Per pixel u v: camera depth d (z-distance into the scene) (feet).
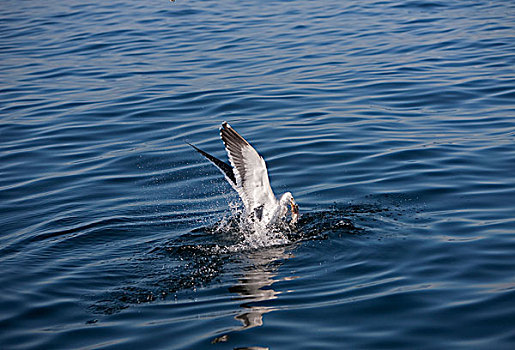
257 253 31.83
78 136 49.55
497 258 28.96
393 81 58.85
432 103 53.06
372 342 22.86
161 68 66.33
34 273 29.71
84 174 42.73
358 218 34.88
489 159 41.37
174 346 23.20
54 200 38.73
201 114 53.16
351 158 43.24
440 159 41.93
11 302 26.94
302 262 30.50
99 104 56.34
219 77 62.44
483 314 24.31
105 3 103.81
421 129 47.62
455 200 36.14
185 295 27.58
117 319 25.59
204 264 30.76
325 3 96.22
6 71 67.72
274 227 34.53
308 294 26.91
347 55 67.92
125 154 45.98
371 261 29.81
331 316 24.81
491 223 32.76
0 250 32.19
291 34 78.02
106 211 37.14
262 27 82.17
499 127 46.91
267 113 52.54
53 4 105.09
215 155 45.16
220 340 23.41
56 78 64.64
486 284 26.66
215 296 27.32
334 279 28.27
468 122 48.39
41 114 54.60
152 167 43.83
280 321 24.66
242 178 33.45
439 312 24.63
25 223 35.65
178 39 78.07
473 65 62.28
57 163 44.75
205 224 35.60
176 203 38.47
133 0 105.60
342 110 52.39
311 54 68.85
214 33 80.33
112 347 23.34
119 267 30.45
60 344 23.75
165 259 31.37
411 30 77.05
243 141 32.27
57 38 81.41
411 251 30.45
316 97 55.72
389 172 40.65
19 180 41.93
